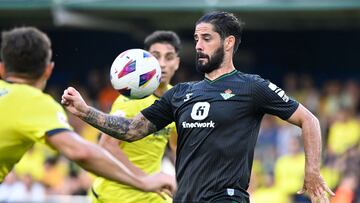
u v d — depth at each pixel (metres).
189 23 60.28
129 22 60.12
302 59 68.62
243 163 21.80
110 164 18.50
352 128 52.59
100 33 67.44
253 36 68.88
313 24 62.03
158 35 28.95
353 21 60.56
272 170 51.12
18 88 19.36
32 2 54.62
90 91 64.50
